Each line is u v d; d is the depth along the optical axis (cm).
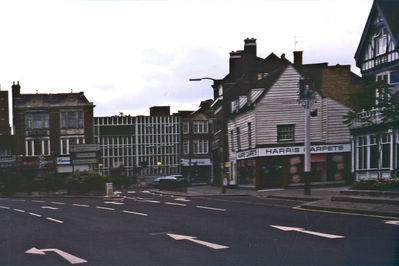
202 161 8406
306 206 1892
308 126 2759
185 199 2914
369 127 3162
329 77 4025
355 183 2108
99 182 4088
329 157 3794
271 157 3806
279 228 1273
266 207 2005
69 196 4219
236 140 4491
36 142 6575
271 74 4212
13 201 3716
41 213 2325
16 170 6494
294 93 3816
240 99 4375
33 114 6594
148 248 1058
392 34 2983
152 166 8962
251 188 3994
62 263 931
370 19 3231
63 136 6612
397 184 1939
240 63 5459
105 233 1373
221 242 1090
